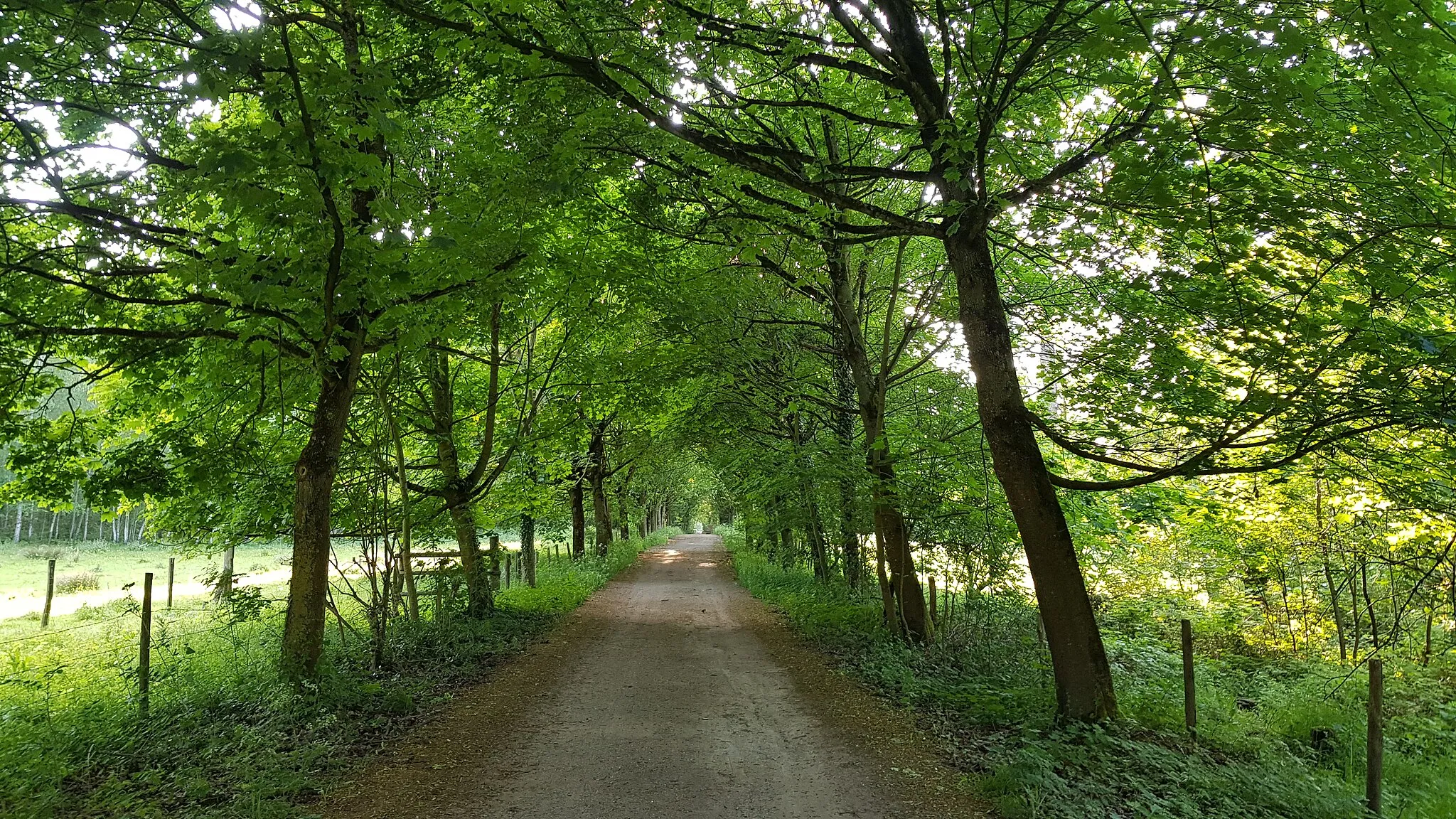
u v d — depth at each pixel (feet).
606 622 47.57
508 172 26.53
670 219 38.45
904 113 30.07
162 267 24.36
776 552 76.79
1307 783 19.21
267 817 15.83
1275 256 23.13
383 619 30.89
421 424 41.37
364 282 21.53
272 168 17.93
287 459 36.91
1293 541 42.73
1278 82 16.78
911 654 32.76
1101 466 40.70
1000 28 20.49
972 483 35.32
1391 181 19.42
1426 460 25.63
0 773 16.81
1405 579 38.40
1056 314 34.32
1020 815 16.28
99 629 41.11
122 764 18.56
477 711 25.46
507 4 20.24
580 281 36.35
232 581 28.48
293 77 16.11
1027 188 22.85
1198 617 49.75
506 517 53.11
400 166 30.50
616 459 88.79
